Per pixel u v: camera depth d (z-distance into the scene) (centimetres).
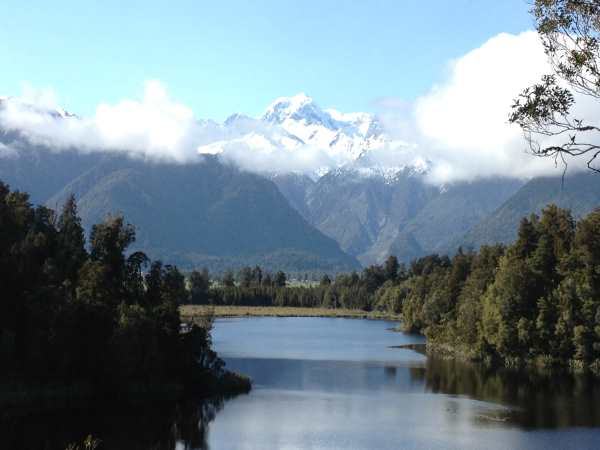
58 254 11419
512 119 3388
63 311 9588
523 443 7744
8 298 9662
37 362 9519
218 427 8388
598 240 13900
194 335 11281
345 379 12225
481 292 16175
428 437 7956
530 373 13038
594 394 10738
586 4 3288
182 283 12125
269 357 15188
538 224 15512
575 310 13550
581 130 3241
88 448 6012
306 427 8412
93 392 9962
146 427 8294
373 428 8425
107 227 11600
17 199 11812
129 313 10094
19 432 7794
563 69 3319
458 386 11512
